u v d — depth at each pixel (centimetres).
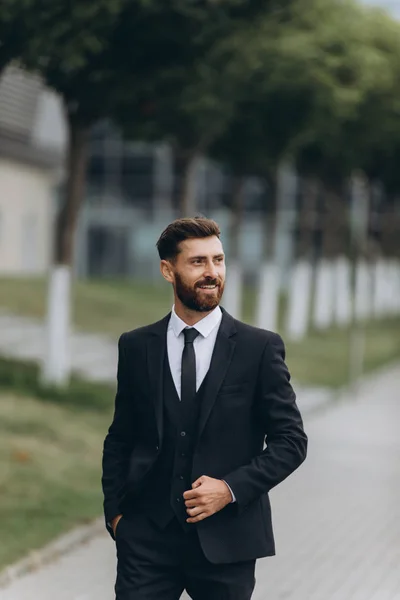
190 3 1333
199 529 408
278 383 412
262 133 2378
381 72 2566
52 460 1098
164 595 422
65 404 1427
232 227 2906
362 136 2861
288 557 800
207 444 408
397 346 2778
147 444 420
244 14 1439
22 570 739
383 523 919
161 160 4772
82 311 2447
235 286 2202
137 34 1377
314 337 2752
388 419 1581
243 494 400
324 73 2161
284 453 406
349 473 1155
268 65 2091
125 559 422
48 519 880
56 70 1482
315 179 3406
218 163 2855
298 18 2167
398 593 709
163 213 4800
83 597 680
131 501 423
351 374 2100
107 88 1523
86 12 1227
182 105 1623
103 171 4806
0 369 1560
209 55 1470
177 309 418
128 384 425
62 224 1792
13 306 2319
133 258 4828
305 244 3556
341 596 700
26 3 1212
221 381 409
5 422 1234
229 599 415
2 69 1368
